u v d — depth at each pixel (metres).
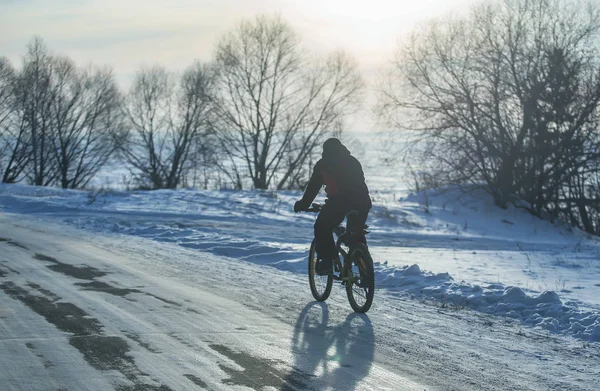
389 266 11.07
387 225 25.42
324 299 8.03
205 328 6.38
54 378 4.75
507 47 31.47
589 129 30.61
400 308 7.94
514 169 32.16
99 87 51.56
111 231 16.08
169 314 6.94
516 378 5.24
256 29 42.53
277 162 43.88
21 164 50.91
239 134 43.16
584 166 30.94
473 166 32.41
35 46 50.31
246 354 5.52
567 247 20.86
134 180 50.94
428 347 6.11
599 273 11.93
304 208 7.81
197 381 4.76
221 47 42.53
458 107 32.09
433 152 33.22
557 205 32.22
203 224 20.08
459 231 25.50
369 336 6.41
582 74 30.23
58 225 17.14
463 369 5.43
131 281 8.97
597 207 32.00
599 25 30.53
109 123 51.16
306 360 5.43
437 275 9.87
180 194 29.11
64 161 51.16
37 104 50.28
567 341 6.62
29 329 6.13
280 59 42.53
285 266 10.95
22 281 8.72
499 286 9.42
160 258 11.43
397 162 34.12
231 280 9.35
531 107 30.62
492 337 6.65
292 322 6.84
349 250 7.58
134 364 5.12
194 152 45.22
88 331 6.11
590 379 5.30
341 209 7.52
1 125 50.06
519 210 32.25
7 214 20.56
